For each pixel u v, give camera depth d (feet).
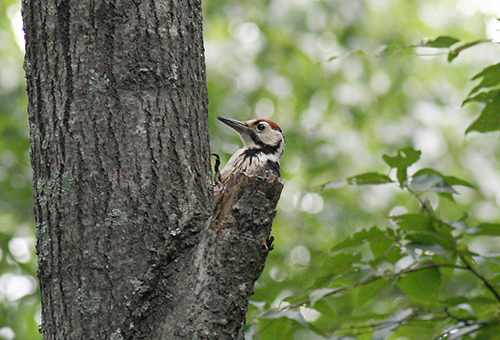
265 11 65.05
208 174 19.48
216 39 68.74
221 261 17.04
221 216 17.42
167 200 17.97
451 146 62.18
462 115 65.10
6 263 50.52
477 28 69.46
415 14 68.33
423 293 26.00
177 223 17.72
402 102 65.31
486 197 58.13
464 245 25.04
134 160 18.01
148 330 16.72
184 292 16.96
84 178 17.61
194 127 19.31
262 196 17.30
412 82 67.82
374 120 66.13
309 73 66.64
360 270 27.35
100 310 16.69
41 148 18.07
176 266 17.31
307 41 64.13
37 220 17.85
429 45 23.25
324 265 26.25
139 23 18.95
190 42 19.94
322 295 24.52
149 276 16.98
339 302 32.19
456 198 58.29
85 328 16.58
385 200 60.23
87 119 17.99
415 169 59.62
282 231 62.69
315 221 61.77
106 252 17.12
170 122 18.74
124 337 16.53
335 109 66.13
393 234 25.09
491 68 22.84
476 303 26.27
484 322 25.22
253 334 24.79
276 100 67.00
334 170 63.98
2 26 65.46
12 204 54.13
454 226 24.56
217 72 66.28
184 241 17.52
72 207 17.44
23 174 56.34
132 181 17.81
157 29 19.19
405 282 26.09
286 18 61.41
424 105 64.59
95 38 18.49
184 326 16.58
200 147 19.38
